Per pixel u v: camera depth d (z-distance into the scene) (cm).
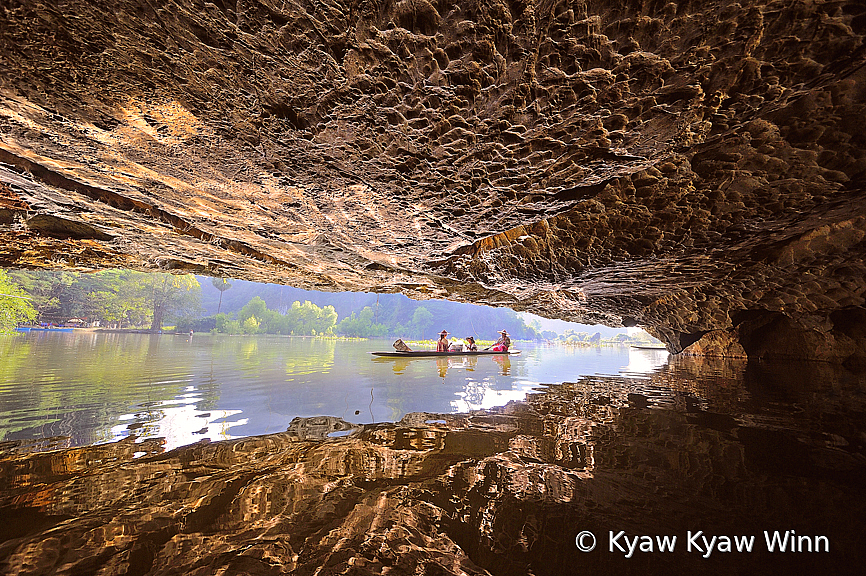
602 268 311
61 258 357
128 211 255
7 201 245
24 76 120
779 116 143
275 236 295
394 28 99
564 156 161
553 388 357
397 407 267
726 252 288
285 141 156
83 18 98
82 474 141
